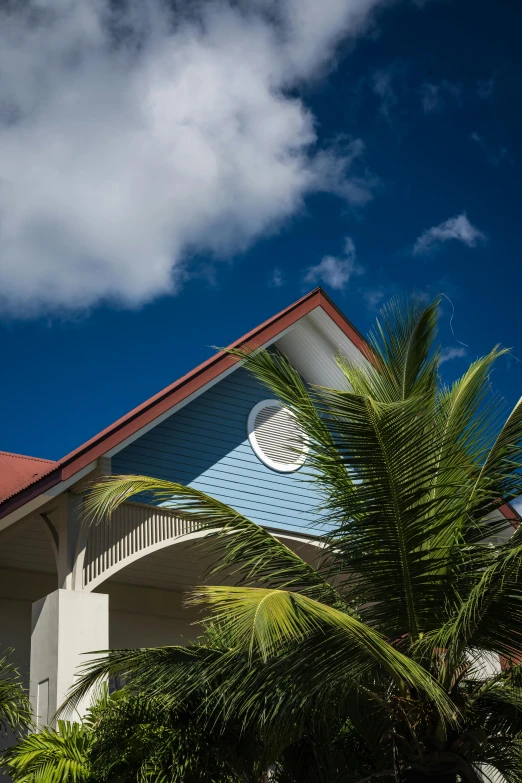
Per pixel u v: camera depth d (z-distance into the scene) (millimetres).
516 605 7871
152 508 12836
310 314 15586
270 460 15047
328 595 8539
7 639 14352
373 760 9242
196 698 8703
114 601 15508
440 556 8773
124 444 12609
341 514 8633
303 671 7586
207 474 14219
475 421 9102
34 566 14836
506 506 13695
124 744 8617
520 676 8414
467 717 8289
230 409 15023
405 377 9523
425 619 8219
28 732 10977
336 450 9000
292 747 9266
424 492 8031
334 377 16297
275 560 8711
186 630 16156
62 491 11867
